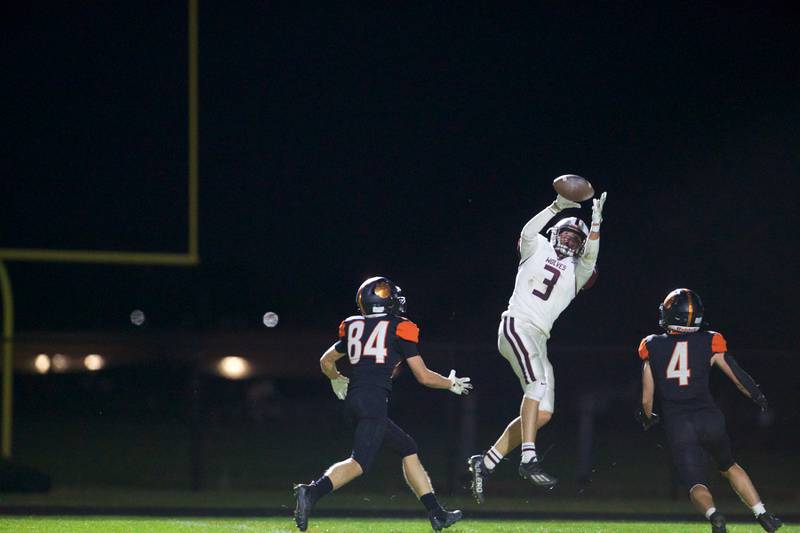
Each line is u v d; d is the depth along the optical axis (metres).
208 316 89.44
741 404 51.19
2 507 30.25
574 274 23.33
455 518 21.78
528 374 22.72
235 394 72.19
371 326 21.48
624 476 41.00
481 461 23.41
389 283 21.98
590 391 61.03
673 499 35.47
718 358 21.59
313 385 73.50
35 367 72.00
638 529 23.81
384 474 40.34
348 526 23.95
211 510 29.88
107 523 24.25
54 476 39.72
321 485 20.59
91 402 68.88
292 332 91.56
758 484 39.12
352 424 21.59
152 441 52.03
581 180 22.53
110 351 72.12
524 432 22.44
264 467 43.06
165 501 33.09
